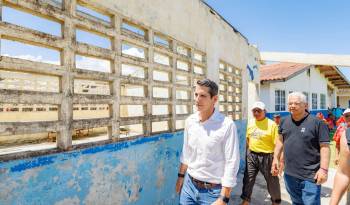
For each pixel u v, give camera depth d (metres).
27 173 2.06
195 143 2.61
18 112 9.54
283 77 12.12
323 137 3.08
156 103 3.81
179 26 4.38
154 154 3.77
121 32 3.12
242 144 7.54
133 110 9.12
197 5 5.02
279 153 3.82
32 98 2.13
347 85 21.91
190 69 4.75
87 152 2.62
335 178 1.96
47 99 2.25
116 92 3.05
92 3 2.71
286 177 3.42
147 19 3.58
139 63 3.43
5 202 1.92
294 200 3.39
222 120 2.53
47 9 2.26
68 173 2.41
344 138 1.92
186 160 2.89
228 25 6.66
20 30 2.07
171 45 4.20
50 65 2.29
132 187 3.30
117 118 3.07
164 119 4.02
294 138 3.29
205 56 5.32
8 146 6.61
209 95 2.51
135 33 3.38
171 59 4.21
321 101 19.12
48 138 9.18
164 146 4.02
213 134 2.50
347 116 5.99
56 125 2.31
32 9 2.13
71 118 2.48
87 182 2.62
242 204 4.56
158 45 3.82
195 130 2.62
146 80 3.58
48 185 2.23
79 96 2.58
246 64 8.11
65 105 2.42
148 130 3.64
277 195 4.36
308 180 3.17
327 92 20.72
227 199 2.41
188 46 4.67
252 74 8.74
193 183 2.66
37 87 10.97
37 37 2.19
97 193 2.75
